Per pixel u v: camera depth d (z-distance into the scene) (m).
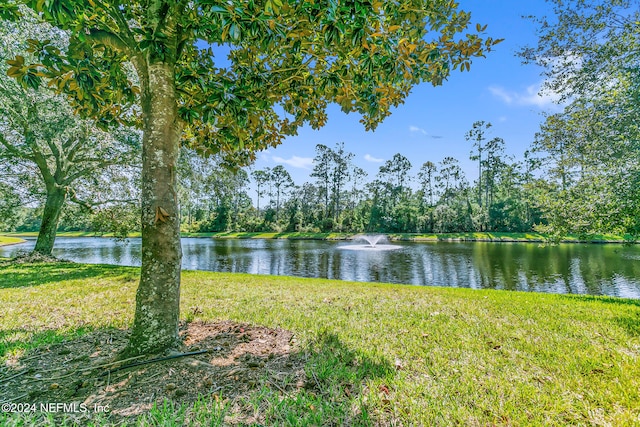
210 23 2.45
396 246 26.34
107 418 1.74
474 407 1.90
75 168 13.19
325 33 1.97
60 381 2.14
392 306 4.55
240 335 3.14
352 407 1.88
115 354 2.52
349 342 2.96
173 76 2.66
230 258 18.92
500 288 10.15
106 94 3.23
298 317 3.89
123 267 9.48
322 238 37.06
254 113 3.17
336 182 46.91
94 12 2.43
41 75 2.48
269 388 2.05
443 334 3.23
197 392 2.03
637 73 5.35
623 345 2.91
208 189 13.34
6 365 2.39
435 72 2.87
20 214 15.44
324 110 3.87
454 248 23.92
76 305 4.49
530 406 1.92
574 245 23.02
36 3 1.78
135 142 11.49
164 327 2.54
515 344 2.93
